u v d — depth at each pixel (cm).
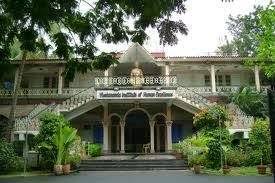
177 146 2762
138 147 3180
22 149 2578
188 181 1555
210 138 2220
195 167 1969
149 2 671
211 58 3194
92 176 1862
